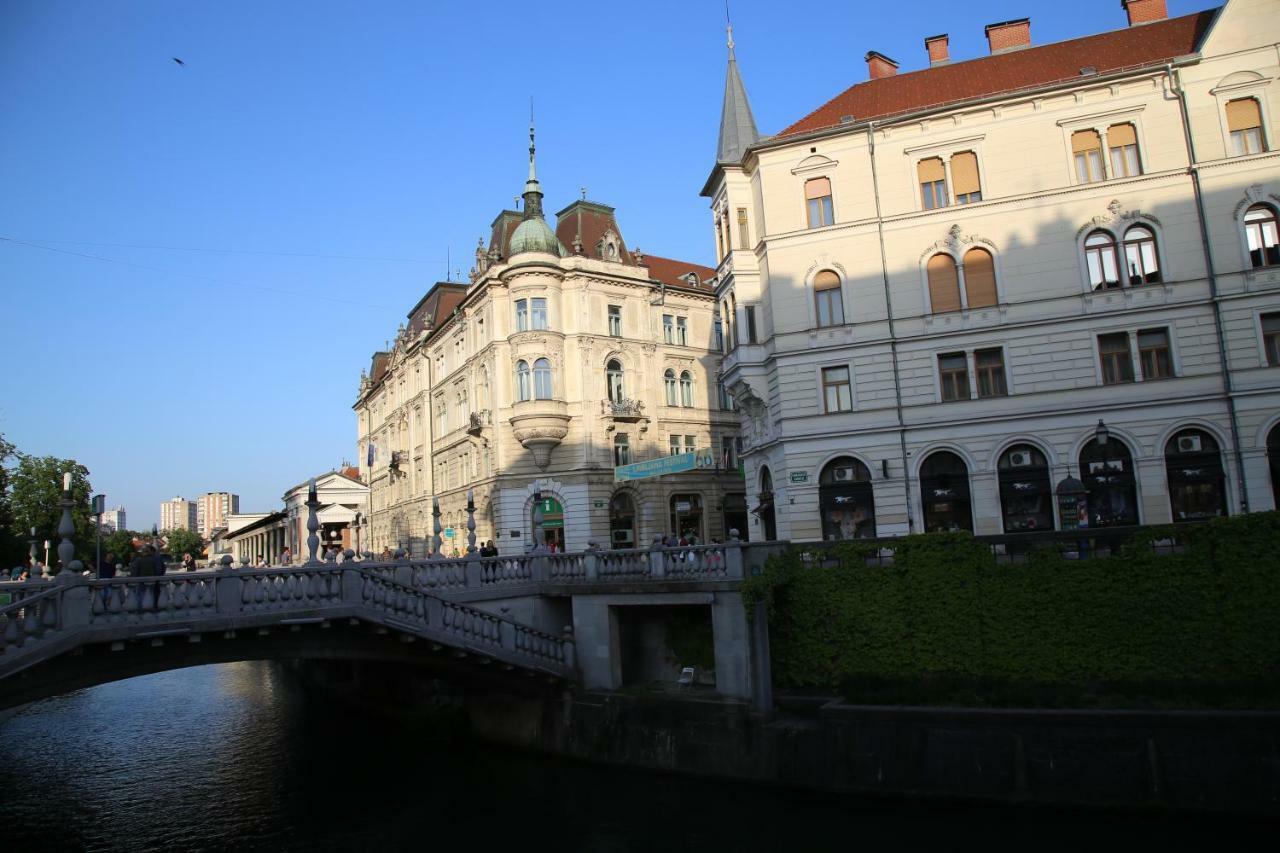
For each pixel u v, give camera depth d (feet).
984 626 63.26
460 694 89.71
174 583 54.85
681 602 68.28
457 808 64.13
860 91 114.32
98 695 135.54
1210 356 90.99
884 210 101.96
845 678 66.49
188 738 97.04
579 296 149.59
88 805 69.92
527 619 77.66
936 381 98.27
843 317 102.01
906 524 96.53
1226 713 51.83
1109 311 93.91
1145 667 58.65
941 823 54.08
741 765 63.21
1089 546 62.44
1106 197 95.76
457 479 173.47
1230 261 91.20
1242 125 92.99
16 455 203.92
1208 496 89.61
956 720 57.52
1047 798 54.29
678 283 168.96
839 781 59.77
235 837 60.44
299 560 221.25
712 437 167.12
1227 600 57.47
